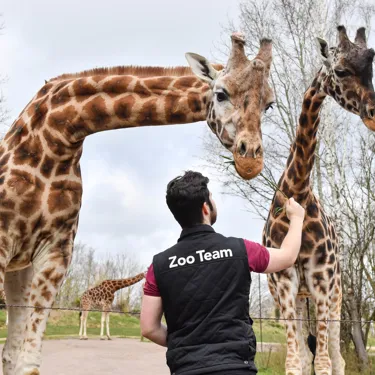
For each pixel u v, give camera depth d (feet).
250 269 8.38
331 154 39.86
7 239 13.94
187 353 7.87
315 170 45.27
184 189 8.61
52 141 14.75
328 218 21.54
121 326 76.64
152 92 14.70
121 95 14.76
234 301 8.11
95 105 14.71
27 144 14.83
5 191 14.08
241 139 12.57
